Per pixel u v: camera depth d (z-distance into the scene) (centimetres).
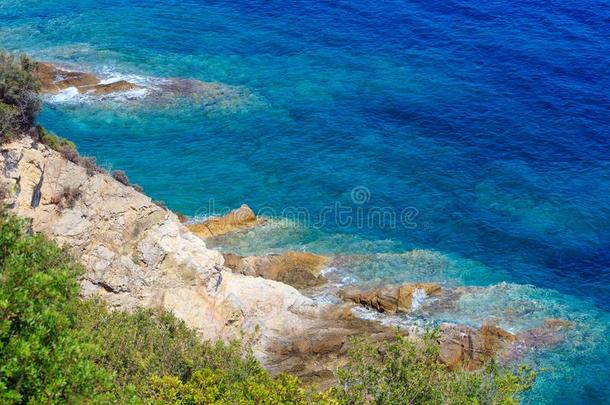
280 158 6125
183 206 5509
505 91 7106
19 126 3919
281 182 5862
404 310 4631
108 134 6212
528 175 6066
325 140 6384
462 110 6838
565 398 4138
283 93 6994
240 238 5216
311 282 4828
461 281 5003
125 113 6481
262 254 5066
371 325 4419
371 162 6150
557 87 7156
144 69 7162
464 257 5250
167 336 3181
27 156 3841
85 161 4172
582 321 4700
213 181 5816
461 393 2780
